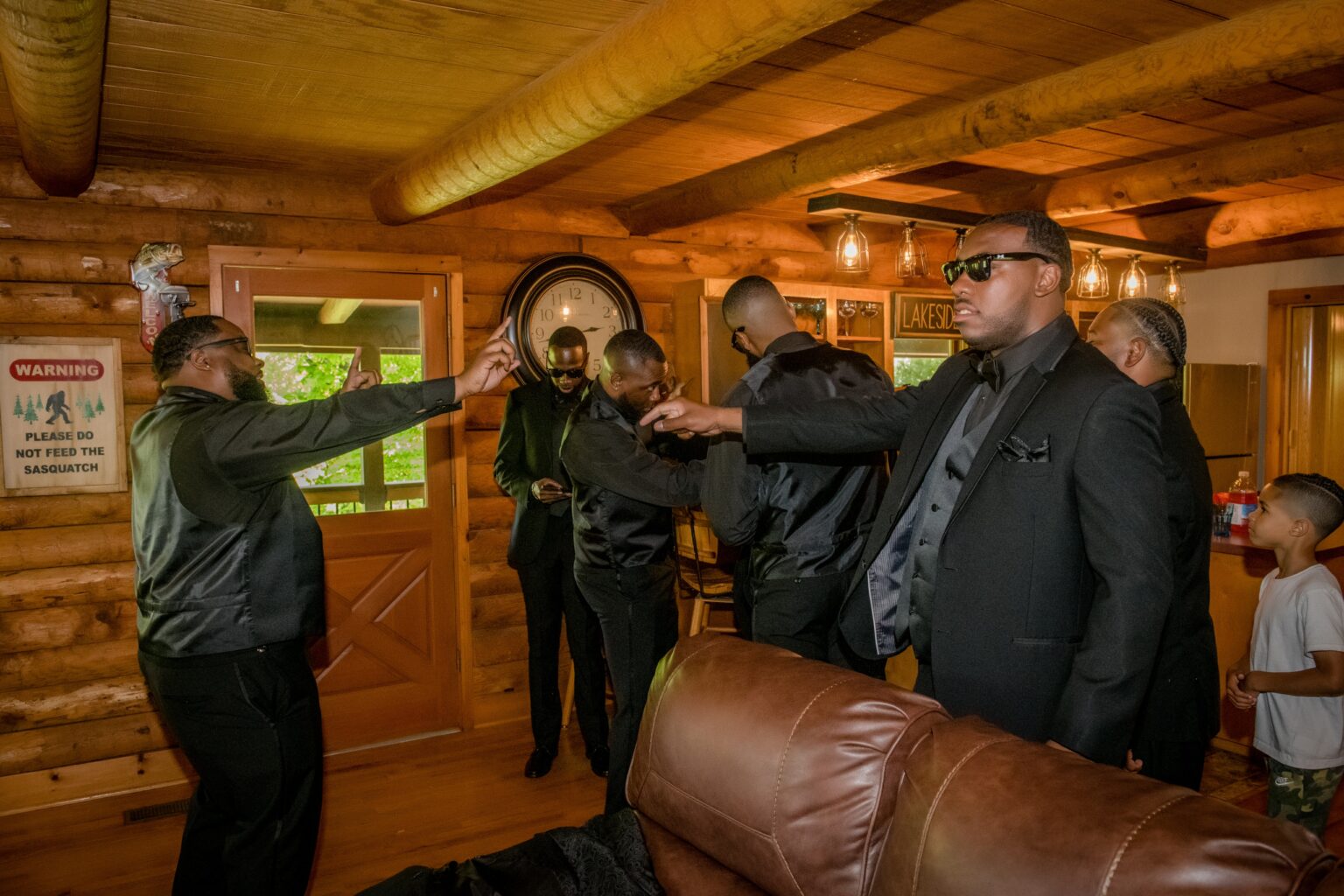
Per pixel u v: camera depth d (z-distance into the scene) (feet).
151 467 6.93
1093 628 4.72
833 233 17.24
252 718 7.01
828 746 4.44
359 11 6.63
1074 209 13.10
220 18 6.73
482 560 13.92
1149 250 15.55
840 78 8.51
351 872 9.52
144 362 11.75
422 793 11.50
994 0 6.73
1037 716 5.00
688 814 4.90
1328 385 18.95
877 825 4.29
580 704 11.97
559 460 12.04
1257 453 19.27
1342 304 17.90
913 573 5.82
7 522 11.09
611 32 7.00
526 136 8.23
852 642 6.27
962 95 9.09
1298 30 6.63
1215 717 6.25
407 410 6.55
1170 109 9.74
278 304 12.50
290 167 11.76
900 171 10.47
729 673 5.09
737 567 9.74
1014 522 5.00
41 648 11.35
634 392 9.14
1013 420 5.13
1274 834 3.20
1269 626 7.93
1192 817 3.34
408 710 13.46
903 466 5.95
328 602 12.85
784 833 4.42
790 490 7.99
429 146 10.57
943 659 5.24
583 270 14.28
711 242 15.90
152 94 8.57
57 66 6.15
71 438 11.34
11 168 10.96
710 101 9.18
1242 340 19.49
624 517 9.21
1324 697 7.59
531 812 10.91
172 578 6.90
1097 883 3.27
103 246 11.44
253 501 6.89
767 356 8.20
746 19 5.49
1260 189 14.33
